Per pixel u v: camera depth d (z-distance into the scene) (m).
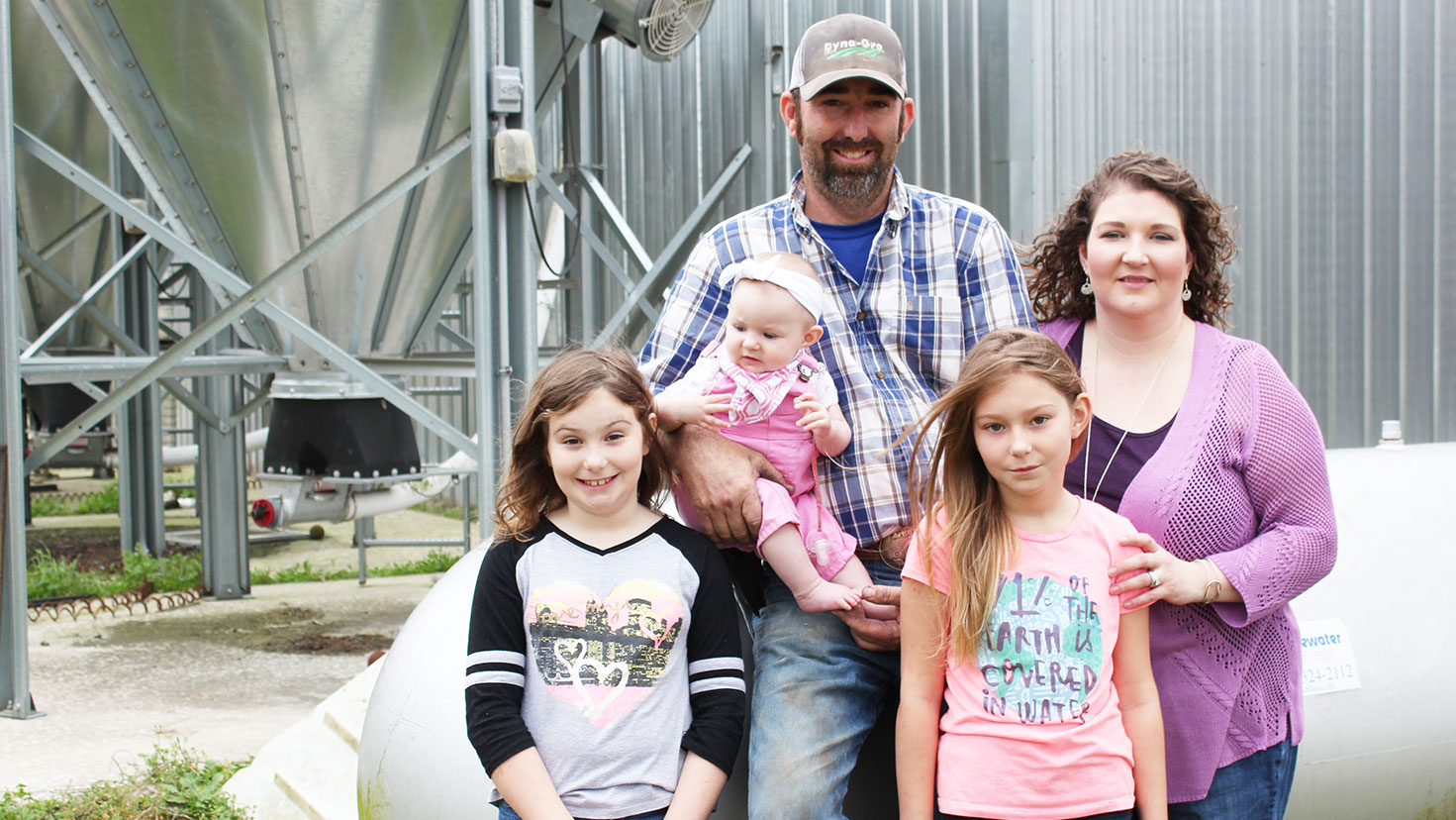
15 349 5.27
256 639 6.97
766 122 6.86
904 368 2.18
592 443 1.87
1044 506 1.90
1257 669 2.04
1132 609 1.87
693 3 6.27
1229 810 2.03
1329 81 5.10
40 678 6.02
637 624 1.85
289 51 5.49
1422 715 2.68
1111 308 2.12
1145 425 2.10
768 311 1.99
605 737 1.81
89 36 5.54
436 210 6.32
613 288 8.59
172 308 13.98
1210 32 5.35
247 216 6.21
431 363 7.04
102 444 13.95
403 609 7.85
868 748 2.14
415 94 5.73
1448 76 4.78
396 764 2.28
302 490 7.57
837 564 2.03
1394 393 4.97
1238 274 5.42
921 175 6.29
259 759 4.07
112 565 9.16
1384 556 2.86
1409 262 4.92
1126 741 1.84
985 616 1.82
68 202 9.45
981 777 1.79
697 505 2.04
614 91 8.61
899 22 6.36
